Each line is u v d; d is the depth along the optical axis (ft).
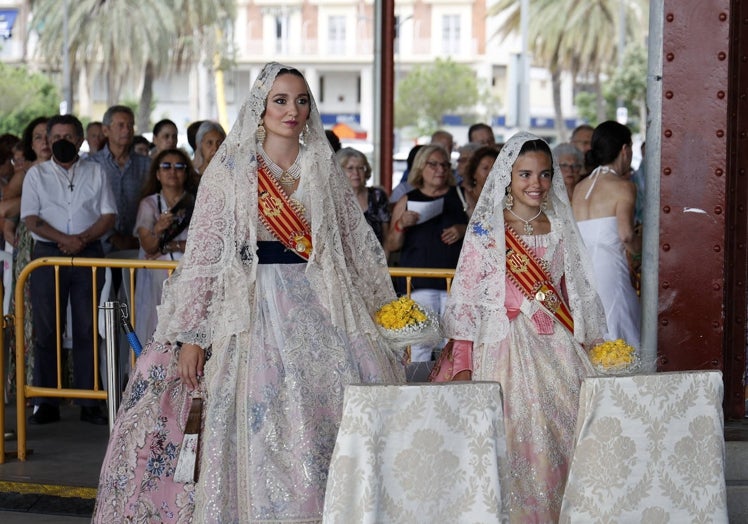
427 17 181.88
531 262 16.78
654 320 19.34
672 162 19.19
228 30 147.95
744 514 18.63
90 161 26.99
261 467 15.21
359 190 27.96
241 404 15.57
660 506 13.25
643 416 13.16
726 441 18.99
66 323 26.11
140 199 26.99
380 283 17.19
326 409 15.65
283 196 16.15
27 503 21.06
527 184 16.78
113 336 19.36
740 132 20.04
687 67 19.03
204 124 29.45
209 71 144.77
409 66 183.42
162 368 16.56
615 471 13.11
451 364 17.12
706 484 13.41
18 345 22.89
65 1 132.46
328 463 15.43
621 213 23.26
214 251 15.96
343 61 185.06
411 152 31.40
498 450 12.50
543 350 16.57
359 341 16.26
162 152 26.48
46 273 25.46
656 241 19.26
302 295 16.05
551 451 16.17
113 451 16.58
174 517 16.43
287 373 15.53
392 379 16.57
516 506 15.97
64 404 28.73
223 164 16.12
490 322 16.65
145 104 136.05
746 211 20.01
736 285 20.03
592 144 23.94
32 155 30.04
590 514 13.15
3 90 142.51
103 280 25.84
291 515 15.03
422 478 12.26
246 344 15.81
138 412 16.51
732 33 19.42
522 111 121.08
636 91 142.41
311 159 16.37
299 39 184.75
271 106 16.07
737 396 20.12
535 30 142.00
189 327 15.98
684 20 18.98
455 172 35.27
